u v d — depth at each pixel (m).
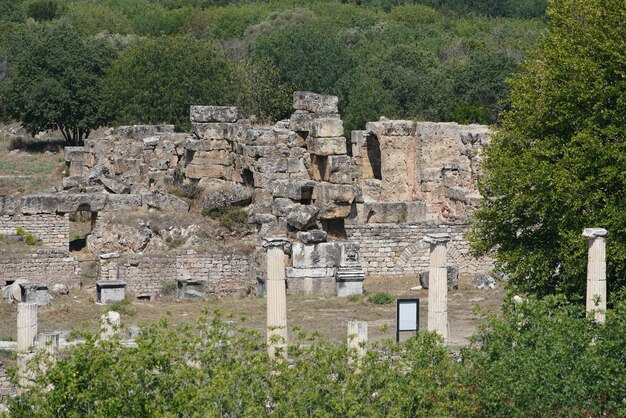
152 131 98.50
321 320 67.00
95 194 81.94
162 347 45.84
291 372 45.44
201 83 121.81
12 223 80.94
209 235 79.44
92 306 71.12
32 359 46.38
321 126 76.38
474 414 48.34
